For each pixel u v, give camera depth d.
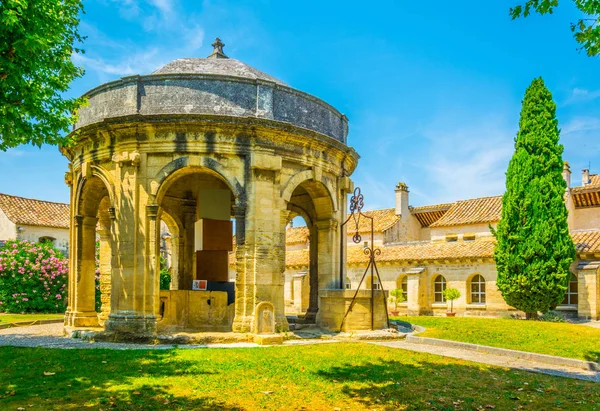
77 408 8.66
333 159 20.61
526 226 30.77
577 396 10.18
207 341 15.92
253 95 18.03
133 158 17.17
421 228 48.09
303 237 47.56
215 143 17.33
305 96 19.27
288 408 8.94
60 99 13.58
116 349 14.37
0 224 40.59
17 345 15.53
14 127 11.92
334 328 18.75
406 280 39.28
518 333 18.52
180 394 9.60
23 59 11.23
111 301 17.23
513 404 9.48
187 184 23.84
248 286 17.02
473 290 36.22
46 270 30.55
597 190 37.94
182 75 17.62
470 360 13.96
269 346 15.20
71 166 20.89
